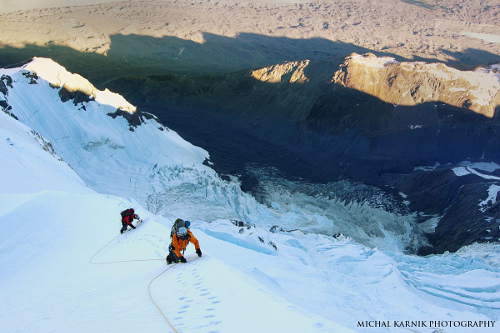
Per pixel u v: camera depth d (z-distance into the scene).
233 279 7.13
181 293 6.77
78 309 6.69
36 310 7.15
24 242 17.69
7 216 20.62
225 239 21.62
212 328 4.60
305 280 13.96
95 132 96.19
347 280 16.25
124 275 10.35
